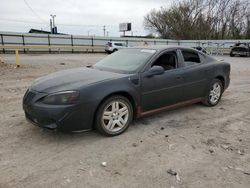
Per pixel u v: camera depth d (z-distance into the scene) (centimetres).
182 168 299
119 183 267
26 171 286
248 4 4466
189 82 486
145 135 394
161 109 454
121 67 437
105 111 375
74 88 347
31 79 880
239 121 469
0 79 859
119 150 342
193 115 498
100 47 2814
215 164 311
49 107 337
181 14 5300
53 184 262
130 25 4819
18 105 543
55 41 2955
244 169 300
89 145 355
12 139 367
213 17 4909
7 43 2653
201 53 539
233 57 2536
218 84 566
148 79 416
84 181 269
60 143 359
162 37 5938
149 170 293
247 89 778
